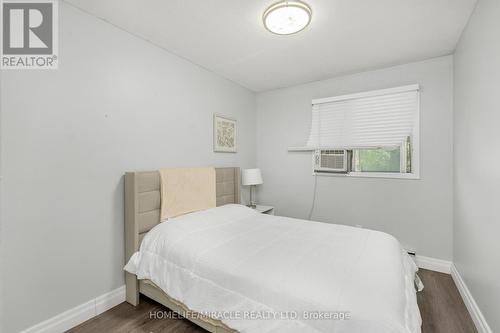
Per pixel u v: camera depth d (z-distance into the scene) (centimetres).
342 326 99
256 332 116
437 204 253
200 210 252
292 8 161
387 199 280
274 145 367
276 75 306
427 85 256
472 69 179
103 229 186
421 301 197
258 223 227
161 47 231
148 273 174
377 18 183
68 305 165
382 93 276
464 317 177
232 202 312
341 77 307
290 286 118
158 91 228
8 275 139
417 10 173
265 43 223
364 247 164
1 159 137
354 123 297
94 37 179
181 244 170
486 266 153
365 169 300
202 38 214
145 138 217
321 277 123
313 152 329
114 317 176
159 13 177
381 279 119
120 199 197
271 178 370
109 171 190
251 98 372
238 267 138
